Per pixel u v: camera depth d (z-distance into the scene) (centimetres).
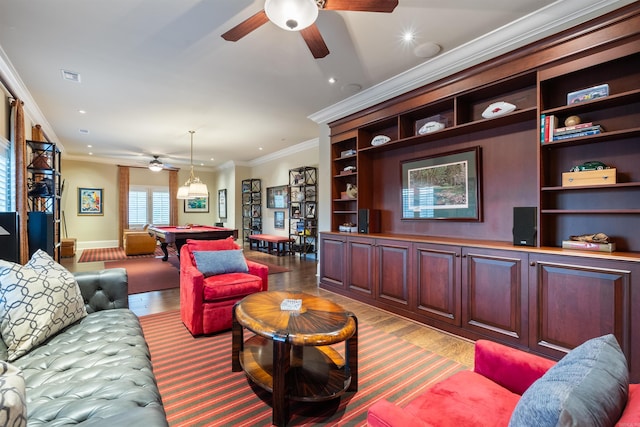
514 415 74
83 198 870
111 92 394
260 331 169
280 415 160
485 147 311
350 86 378
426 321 304
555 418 59
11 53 298
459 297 278
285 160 793
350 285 396
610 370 74
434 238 329
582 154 244
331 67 330
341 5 191
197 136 627
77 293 191
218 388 194
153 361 227
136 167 947
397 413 88
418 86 344
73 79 355
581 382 69
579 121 234
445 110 340
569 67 229
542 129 243
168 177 1002
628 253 209
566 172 238
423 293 307
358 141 411
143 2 229
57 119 505
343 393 185
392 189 401
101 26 257
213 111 470
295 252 765
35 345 156
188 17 246
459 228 333
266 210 882
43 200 502
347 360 190
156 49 293
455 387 121
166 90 389
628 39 204
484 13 242
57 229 530
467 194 322
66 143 686
